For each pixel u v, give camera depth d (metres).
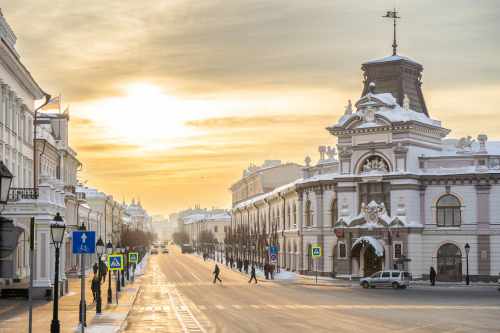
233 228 127.44
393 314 32.06
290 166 119.62
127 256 64.12
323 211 66.75
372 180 61.62
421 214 60.22
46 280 39.50
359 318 30.27
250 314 32.59
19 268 48.16
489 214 58.38
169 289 53.72
